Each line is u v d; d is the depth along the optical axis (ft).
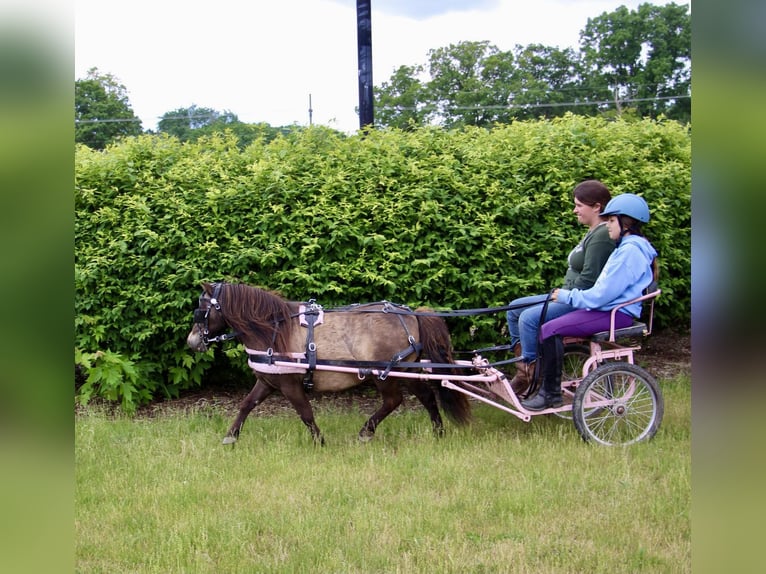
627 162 24.73
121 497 16.10
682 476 15.69
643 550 12.82
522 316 19.10
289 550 13.43
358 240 23.07
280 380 18.98
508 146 24.79
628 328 18.48
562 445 18.69
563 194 23.25
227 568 12.75
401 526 14.12
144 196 23.84
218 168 24.17
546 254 23.11
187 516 14.90
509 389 18.37
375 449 19.03
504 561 12.65
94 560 13.26
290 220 23.18
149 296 23.25
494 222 23.40
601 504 14.94
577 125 25.81
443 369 19.36
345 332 18.76
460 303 23.16
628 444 18.16
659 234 24.72
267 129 27.20
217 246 23.08
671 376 26.50
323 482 16.57
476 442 19.30
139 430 21.25
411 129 26.58
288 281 23.39
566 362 21.76
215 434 20.70
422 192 22.91
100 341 24.02
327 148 24.77
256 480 17.03
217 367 26.11
